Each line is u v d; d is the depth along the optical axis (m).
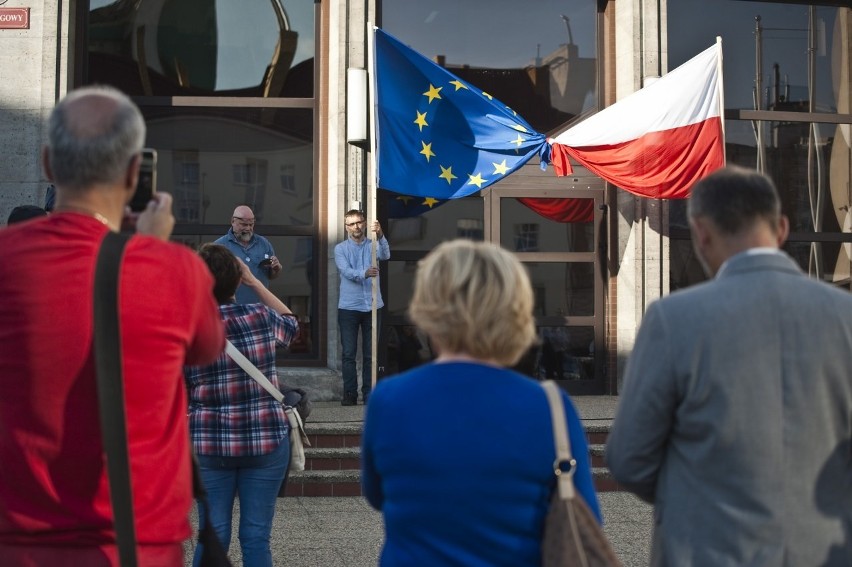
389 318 9.46
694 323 2.34
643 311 9.38
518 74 9.82
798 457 2.28
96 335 2.02
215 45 9.51
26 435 2.03
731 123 10.02
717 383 2.29
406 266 9.52
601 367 9.70
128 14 9.40
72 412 2.04
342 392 9.12
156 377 2.09
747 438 2.27
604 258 9.71
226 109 9.48
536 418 2.07
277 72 9.52
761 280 2.37
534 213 9.70
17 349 2.04
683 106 8.80
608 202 9.70
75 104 2.15
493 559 2.03
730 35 10.02
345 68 9.10
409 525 2.06
